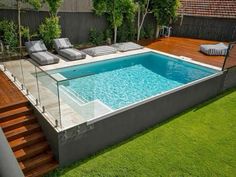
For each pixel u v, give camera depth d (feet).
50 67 37.01
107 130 23.18
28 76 24.58
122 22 55.36
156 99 27.12
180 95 30.35
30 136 22.03
